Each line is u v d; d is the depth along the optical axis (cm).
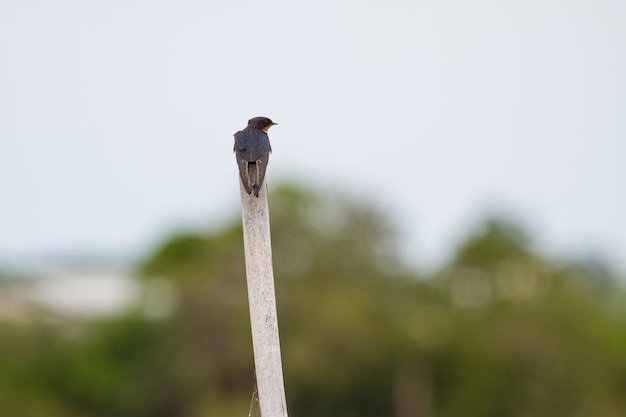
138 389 7150
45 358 7094
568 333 6725
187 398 7156
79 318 7588
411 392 6819
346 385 6700
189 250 7469
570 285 7038
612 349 6812
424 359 6756
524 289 6956
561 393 6656
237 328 6919
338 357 6650
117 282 11412
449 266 7312
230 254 7406
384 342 6700
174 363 7088
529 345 6675
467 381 6750
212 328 7138
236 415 6419
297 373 6600
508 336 6700
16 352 7062
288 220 7525
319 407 6869
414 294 7556
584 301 6925
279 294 7100
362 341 6619
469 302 7144
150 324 7256
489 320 6825
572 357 6675
